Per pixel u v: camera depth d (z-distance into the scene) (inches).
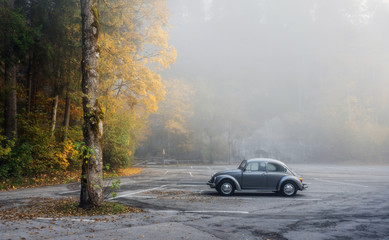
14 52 575.5
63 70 683.4
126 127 1003.3
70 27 723.4
